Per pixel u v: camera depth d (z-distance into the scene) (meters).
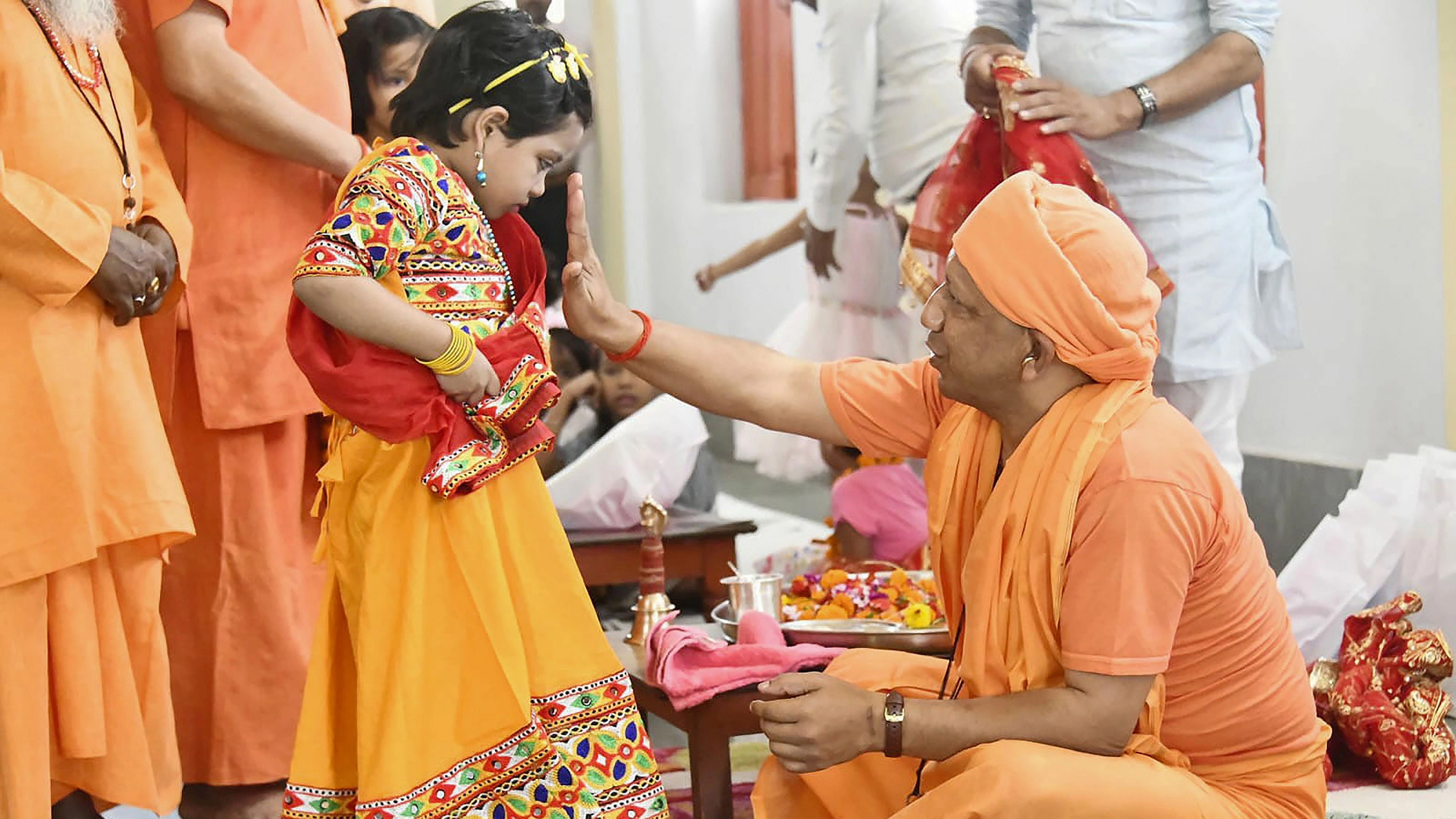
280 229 2.75
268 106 2.65
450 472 1.94
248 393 2.71
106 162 2.39
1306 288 3.88
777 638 2.53
